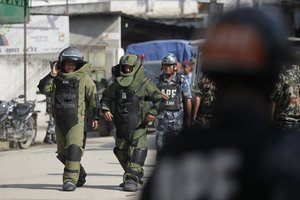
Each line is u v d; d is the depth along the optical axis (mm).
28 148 31375
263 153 4094
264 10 4461
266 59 4328
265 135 4203
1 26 43531
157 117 19531
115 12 52469
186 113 19562
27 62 43719
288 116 15703
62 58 17688
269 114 4402
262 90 4383
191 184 4176
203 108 16719
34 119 32156
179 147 4324
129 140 17672
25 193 18047
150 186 4348
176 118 19438
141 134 17703
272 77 4375
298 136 4176
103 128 37906
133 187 17812
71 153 17891
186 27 58500
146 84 17500
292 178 3967
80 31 53500
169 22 60875
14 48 43938
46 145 33250
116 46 52625
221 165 4137
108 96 17812
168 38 59469
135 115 17469
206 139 4285
